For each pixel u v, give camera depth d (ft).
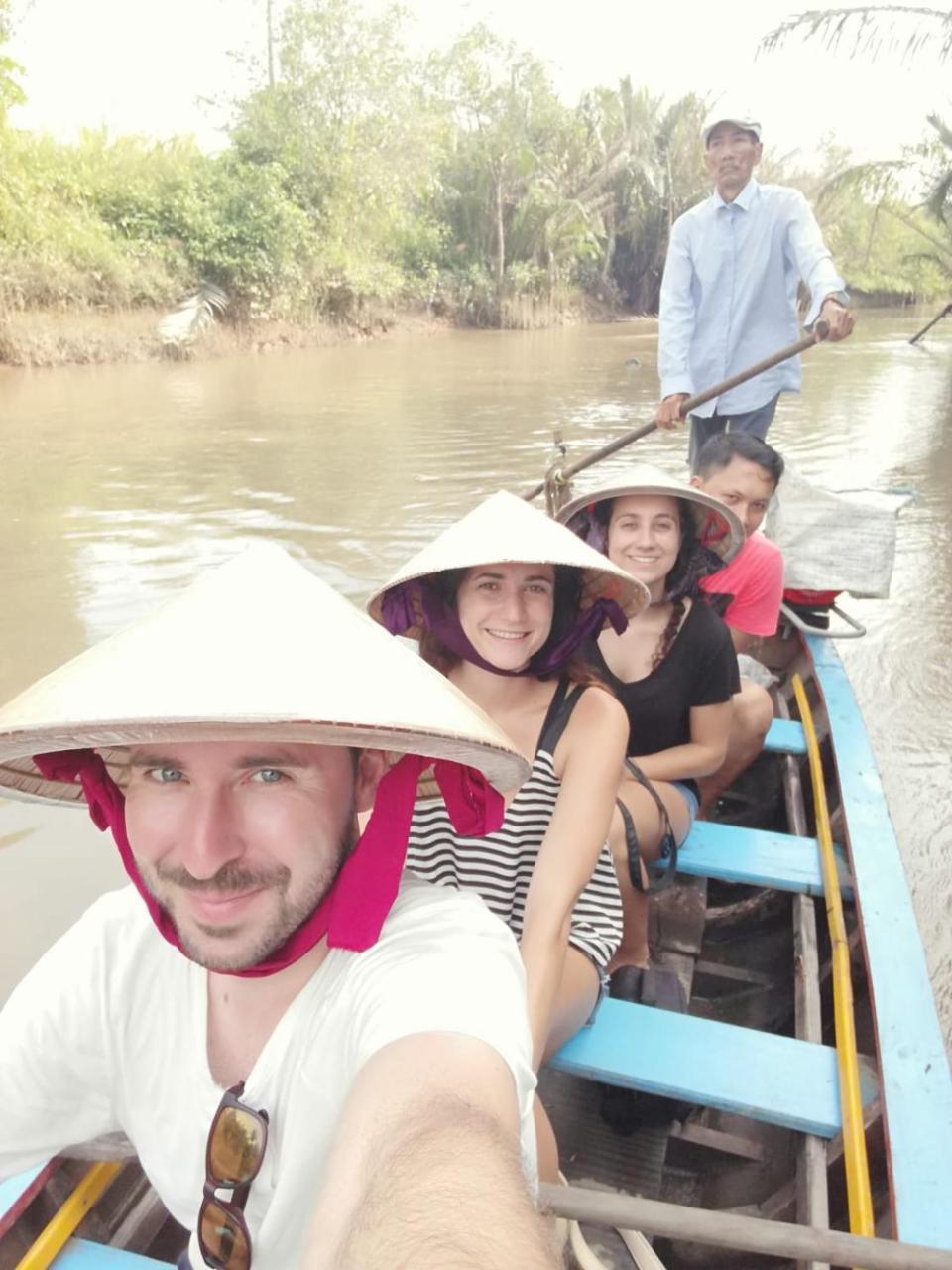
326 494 21.99
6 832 9.35
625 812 6.31
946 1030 7.76
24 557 17.57
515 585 5.36
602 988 5.65
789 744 9.62
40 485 22.76
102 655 2.52
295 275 58.70
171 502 21.29
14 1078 3.21
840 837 7.86
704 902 7.71
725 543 7.25
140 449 26.81
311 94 64.44
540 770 5.40
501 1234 1.96
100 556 17.63
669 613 7.34
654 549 7.12
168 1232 5.02
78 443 27.73
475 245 79.56
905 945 5.96
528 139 81.87
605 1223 4.05
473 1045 2.48
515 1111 2.39
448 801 2.98
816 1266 4.42
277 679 2.36
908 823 10.37
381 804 2.71
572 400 36.32
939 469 25.14
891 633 15.01
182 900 2.62
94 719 2.20
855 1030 6.11
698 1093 5.28
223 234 54.44
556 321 84.17
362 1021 2.63
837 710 9.62
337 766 2.60
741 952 7.75
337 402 35.63
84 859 8.98
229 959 2.65
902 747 11.80
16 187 46.80
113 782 2.80
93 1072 3.18
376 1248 2.01
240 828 2.54
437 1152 2.16
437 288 75.66
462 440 28.35
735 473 9.53
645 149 96.63
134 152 55.83
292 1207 2.81
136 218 52.70
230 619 2.52
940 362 49.24
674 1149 5.93
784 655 12.81
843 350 56.29
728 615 9.45
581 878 5.05
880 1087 5.00
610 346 61.46
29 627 14.35
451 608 5.67
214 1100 2.93
